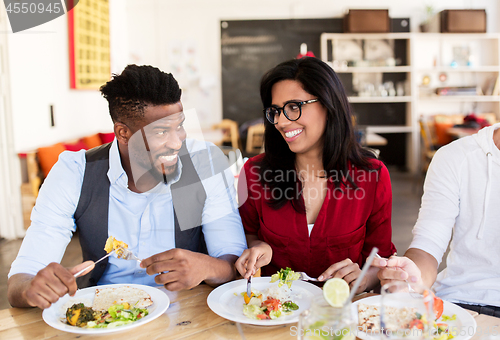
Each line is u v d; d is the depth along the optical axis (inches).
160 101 43.2
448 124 265.4
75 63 195.9
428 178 55.6
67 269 40.8
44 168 161.6
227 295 45.0
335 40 279.6
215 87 283.4
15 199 158.9
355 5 279.3
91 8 211.6
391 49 281.7
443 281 53.7
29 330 39.1
